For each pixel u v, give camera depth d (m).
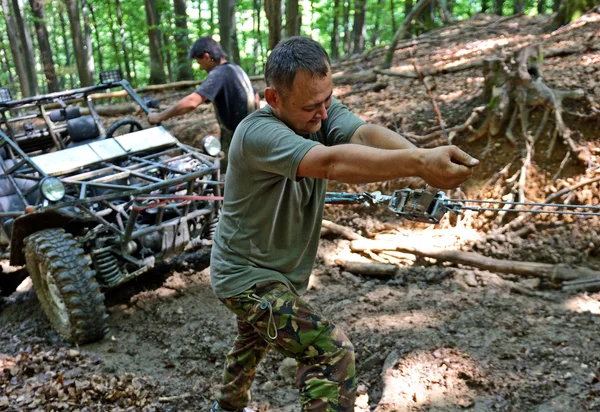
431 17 14.38
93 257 4.53
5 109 5.59
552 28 9.55
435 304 4.27
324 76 2.03
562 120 5.27
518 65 5.62
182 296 4.95
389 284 4.79
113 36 19.52
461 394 3.20
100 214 4.49
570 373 3.25
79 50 16.44
